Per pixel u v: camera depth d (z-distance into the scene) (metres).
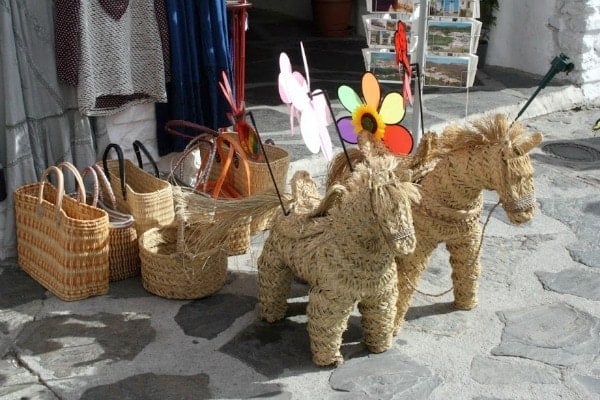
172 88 4.35
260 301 3.46
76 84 3.90
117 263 3.80
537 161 5.65
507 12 7.45
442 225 3.23
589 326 3.52
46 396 2.96
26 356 3.20
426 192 3.22
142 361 3.19
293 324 3.49
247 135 3.61
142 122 4.43
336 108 6.28
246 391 3.01
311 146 2.92
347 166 3.55
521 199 2.96
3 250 4.01
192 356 3.23
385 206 2.68
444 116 6.07
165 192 3.82
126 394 2.97
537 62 7.32
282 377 3.11
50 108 3.95
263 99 6.59
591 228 4.56
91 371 3.12
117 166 4.16
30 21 3.76
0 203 3.95
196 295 3.65
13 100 3.77
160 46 4.19
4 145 3.94
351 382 3.07
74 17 3.78
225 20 4.46
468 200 3.21
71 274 3.56
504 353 3.30
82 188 3.65
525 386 3.08
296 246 3.14
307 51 8.27
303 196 3.32
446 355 3.28
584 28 6.84
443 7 4.00
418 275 3.34
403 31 3.42
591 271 4.03
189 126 4.16
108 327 3.42
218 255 3.64
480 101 6.51
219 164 4.53
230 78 4.63
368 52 4.18
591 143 6.05
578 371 3.19
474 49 4.06
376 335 3.22
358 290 2.97
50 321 3.46
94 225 3.52
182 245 3.53
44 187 3.85
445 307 3.66
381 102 3.26
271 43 8.59
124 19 3.98
